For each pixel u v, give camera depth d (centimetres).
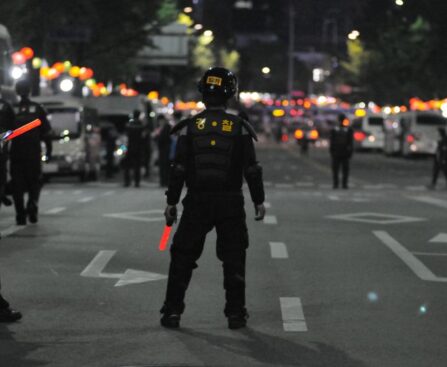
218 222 1934
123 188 6625
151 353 1700
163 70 16600
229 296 1917
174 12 12719
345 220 4134
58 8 8469
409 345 1777
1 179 2653
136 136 6762
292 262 2839
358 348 1750
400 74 15938
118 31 9825
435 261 2889
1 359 1664
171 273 1928
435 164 7212
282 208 4725
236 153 1930
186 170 1939
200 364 1625
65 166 7362
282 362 1639
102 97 10225
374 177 8975
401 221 4128
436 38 12812
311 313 2073
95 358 1667
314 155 14925
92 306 2128
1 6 8238
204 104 1955
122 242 3250
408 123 13112
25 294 2269
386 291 2355
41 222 3869
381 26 17350
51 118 7412
